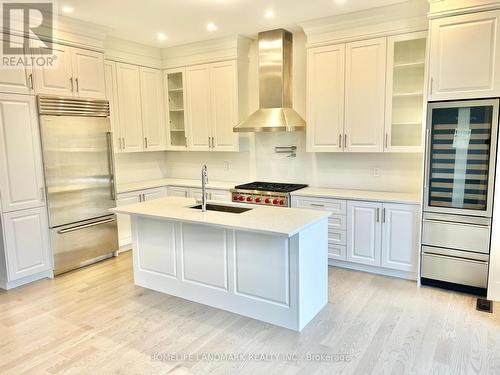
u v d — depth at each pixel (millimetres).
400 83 4059
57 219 4137
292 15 4090
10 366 2566
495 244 3336
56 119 4047
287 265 2900
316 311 3197
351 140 4289
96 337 2916
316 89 4430
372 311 3240
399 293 3596
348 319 3107
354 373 2420
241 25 4438
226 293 3287
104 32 4504
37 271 4020
